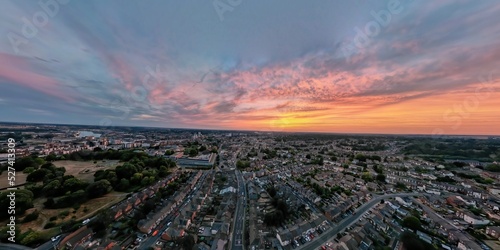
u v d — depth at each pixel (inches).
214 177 5629.9
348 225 3090.6
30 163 4830.2
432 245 2593.5
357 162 7317.9
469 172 5974.4
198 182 5103.3
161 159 6156.5
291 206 3614.7
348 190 4480.8
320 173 5900.6
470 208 3666.3
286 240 2561.5
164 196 3964.1
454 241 2696.9
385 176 5477.4
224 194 4222.4
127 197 3846.0
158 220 3002.0
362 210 3617.1
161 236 2664.9
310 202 3959.2
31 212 2977.4
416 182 4953.3
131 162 5679.1
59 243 2368.4
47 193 3511.3
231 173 5979.3
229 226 2967.5
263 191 4441.4
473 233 2883.9
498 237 2775.6
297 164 7229.3
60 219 2903.5
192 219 3157.0
